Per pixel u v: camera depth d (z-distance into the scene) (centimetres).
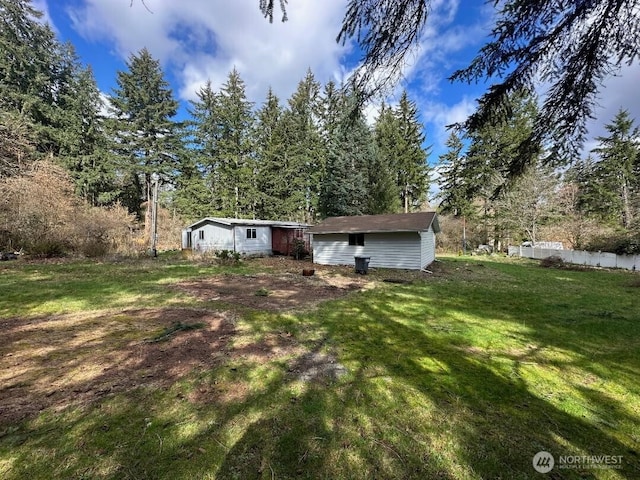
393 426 238
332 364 349
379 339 432
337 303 642
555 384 307
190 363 346
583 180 1789
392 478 188
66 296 677
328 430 233
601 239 1402
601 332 464
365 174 2309
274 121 2750
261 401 271
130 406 260
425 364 351
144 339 421
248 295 712
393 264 1224
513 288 825
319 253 1398
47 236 1415
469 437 226
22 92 2050
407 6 279
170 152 2664
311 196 2698
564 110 314
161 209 2702
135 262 1298
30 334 439
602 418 250
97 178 2311
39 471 189
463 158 2028
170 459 201
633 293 760
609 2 242
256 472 191
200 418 245
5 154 1396
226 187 2619
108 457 201
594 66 282
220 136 2716
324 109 2628
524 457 206
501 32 284
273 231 1875
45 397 273
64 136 2186
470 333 459
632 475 191
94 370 327
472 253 2069
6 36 1928
